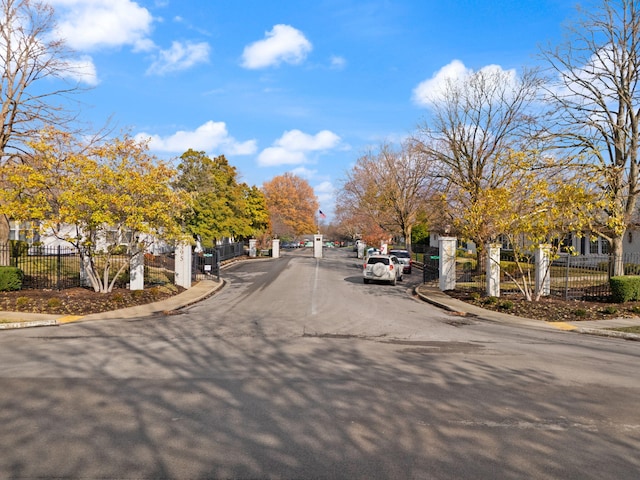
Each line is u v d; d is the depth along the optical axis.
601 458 4.86
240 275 31.53
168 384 7.27
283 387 7.20
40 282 19.77
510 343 11.43
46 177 15.82
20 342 10.58
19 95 20.39
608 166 19.75
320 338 11.64
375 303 19.08
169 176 18.78
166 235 19.39
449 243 23.20
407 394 6.94
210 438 5.20
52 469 4.40
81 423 5.57
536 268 19.84
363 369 8.45
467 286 24.64
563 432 5.56
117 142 17.44
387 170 50.44
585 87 21.66
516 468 4.59
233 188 50.81
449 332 12.91
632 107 20.70
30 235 16.03
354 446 5.05
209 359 9.09
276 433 5.37
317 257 53.50
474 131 29.97
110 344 10.43
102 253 19.64
